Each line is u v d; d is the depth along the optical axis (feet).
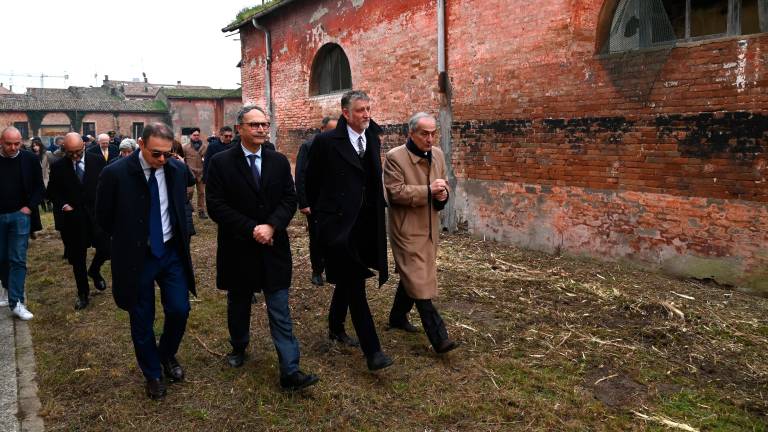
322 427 11.07
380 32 32.53
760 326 15.67
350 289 12.69
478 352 14.43
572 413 11.36
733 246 18.43
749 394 12.14
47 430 11.21
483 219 27.22
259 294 19.71
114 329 16.61
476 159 27.17
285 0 39.99
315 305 18.37
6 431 11.16
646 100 20.20
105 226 12.04
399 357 14.15
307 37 40.11
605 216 21.97
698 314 16.53
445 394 12.21
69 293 20.57
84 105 139.54
